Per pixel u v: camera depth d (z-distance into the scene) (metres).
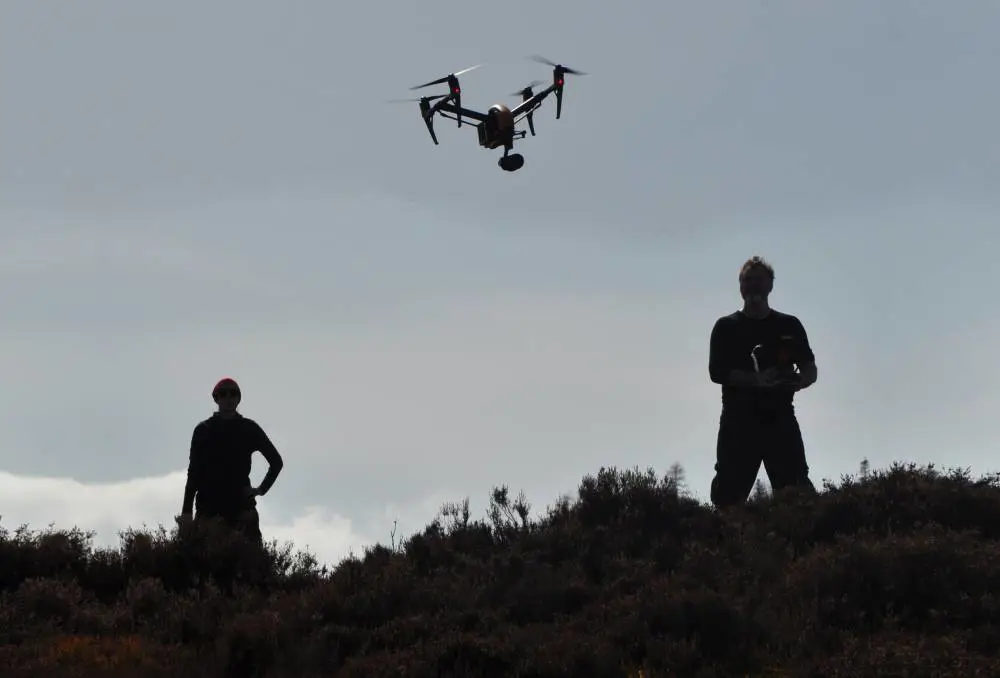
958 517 32.12
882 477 34.16
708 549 30.23
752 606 26.84
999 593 27.03
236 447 35.34
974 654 24.19
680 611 26.16
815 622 26.11
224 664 26.08
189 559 33.06
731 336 36.34
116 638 28.33
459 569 32.06
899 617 26.28
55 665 25.66
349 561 31.53
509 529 35.09
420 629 27.16
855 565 27.80
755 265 36.34
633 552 31.98
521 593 28.86
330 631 27.11
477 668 24.91
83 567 32.91
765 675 24.38
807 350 36.31
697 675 24.22
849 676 23.31
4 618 28.64
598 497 34.72
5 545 32.75
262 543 34.47
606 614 27.30
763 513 33.72
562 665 24.52
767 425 36.34
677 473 35.41
